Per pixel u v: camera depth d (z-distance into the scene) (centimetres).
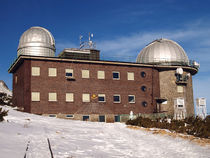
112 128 1950
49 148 915
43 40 4184
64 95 3606
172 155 961
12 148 840
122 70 3994
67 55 3881
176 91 4175
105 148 1067
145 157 927
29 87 3472
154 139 1371
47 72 3584
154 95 4125
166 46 4500
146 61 4478
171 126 1788
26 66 3509
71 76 3694
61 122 2167
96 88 3788
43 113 3462
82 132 1554
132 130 1802
